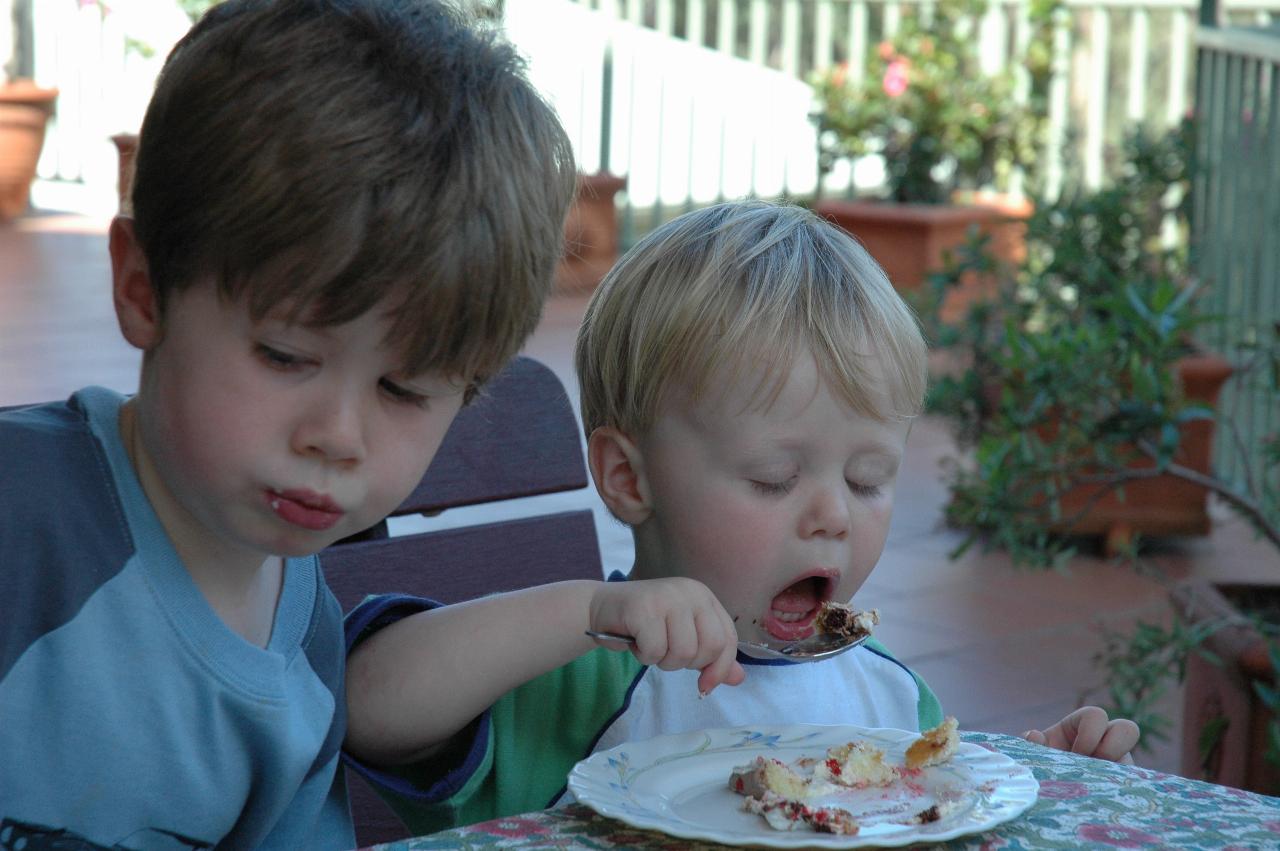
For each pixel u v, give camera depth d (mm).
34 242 8141
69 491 977
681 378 1271
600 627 1154
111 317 6234
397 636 1178
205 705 1008
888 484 1332
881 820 970
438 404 951
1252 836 953
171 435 917
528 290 952
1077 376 2867
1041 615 3635
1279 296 4348
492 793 1234
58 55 9469
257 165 855
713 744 1116
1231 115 4750
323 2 916
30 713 945
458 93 917
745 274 1280
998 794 992
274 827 1110
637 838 939
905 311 1343
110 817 982
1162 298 2842
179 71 910
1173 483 4164
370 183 858
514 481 1596
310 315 864
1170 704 3141
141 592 985
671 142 8867
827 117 7762
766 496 1278
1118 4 7465
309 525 914
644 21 9492
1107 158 7438
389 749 1168
